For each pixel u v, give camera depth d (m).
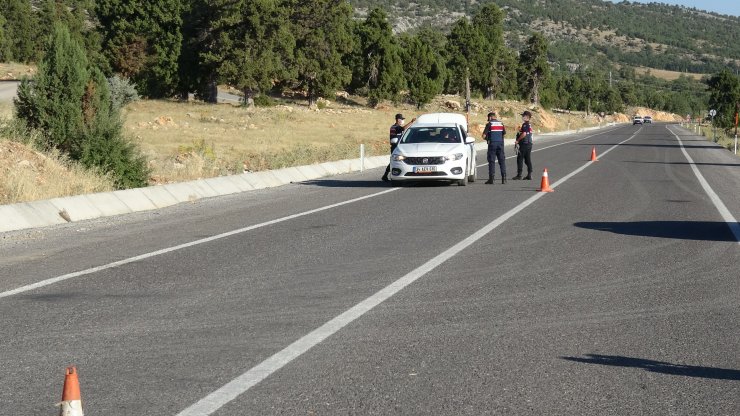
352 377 5.89
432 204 18.34
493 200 19.19
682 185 23.45
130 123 56.62
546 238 12.96
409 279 9.59
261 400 5.38
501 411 5.16
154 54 89.25
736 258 11.15
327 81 99.50
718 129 87.62
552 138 77.38
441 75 125.12
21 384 5.74
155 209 17.95
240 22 86.12
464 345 6.77
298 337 7.02
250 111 78.19
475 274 9.92
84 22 140.50
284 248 12.05
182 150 36.34
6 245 12.54
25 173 17.50
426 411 5.16
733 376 5.93
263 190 22.80
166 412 5.14
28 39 120.69
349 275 9.88
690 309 8.11
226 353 6.52
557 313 7.92
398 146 24.20
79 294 8.90
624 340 6.93
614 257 11.20
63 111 22.30
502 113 125.69
